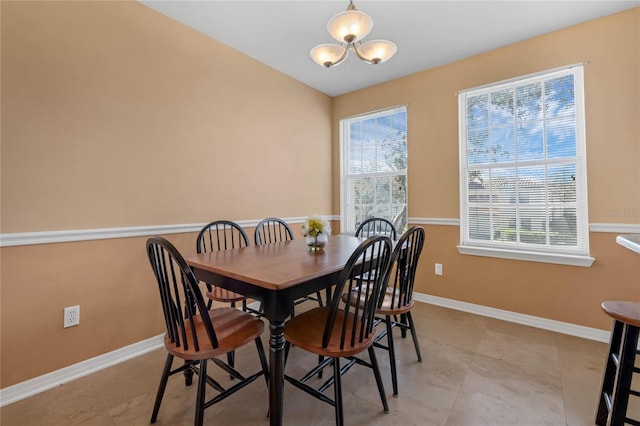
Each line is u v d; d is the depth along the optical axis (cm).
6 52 157
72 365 180
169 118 227
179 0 207
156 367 193
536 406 153
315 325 150
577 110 236
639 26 209
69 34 178
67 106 178
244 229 283
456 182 292
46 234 170
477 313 280
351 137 385
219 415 148
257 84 294
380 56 186
